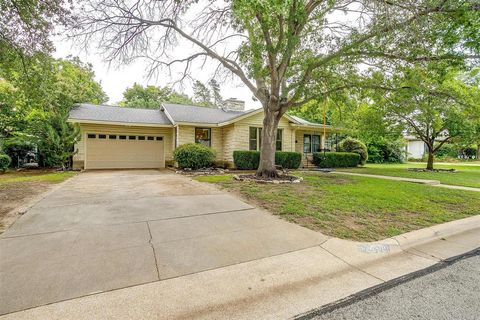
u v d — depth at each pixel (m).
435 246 3.48
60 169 12.42
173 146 14.87
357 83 8.19
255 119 14.11
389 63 7.79
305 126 15.51
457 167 17.48
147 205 5.09
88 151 13.11
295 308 2.04
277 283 2.41
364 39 7.04
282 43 7.07
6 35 6.45
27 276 2.37
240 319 1.90
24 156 14.50
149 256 2.87
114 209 4.75
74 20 6.77
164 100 26.36
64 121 11.56
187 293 2.20
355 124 14.48
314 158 16.58
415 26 6.20
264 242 3.38
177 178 9.30
